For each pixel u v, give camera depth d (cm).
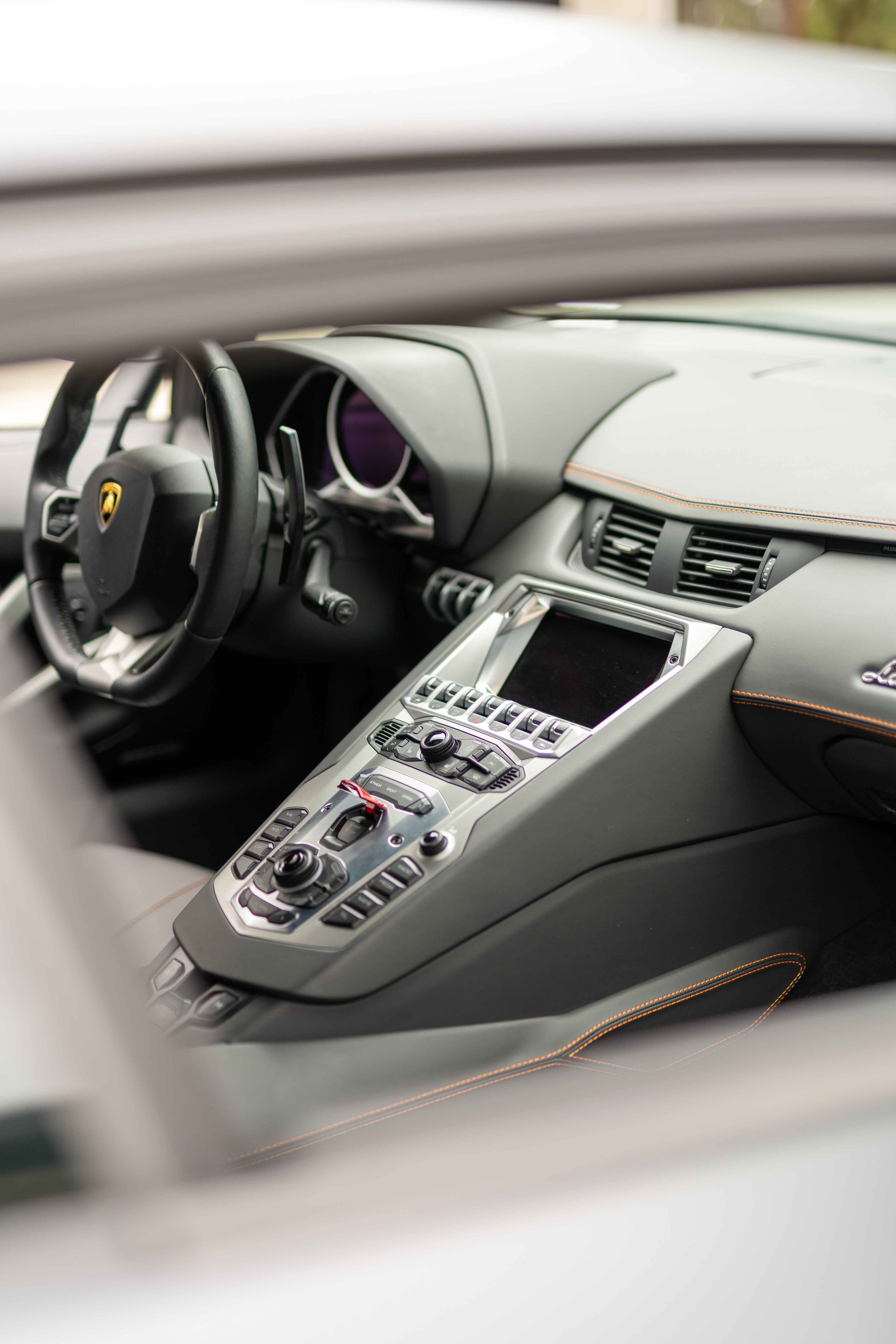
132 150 62
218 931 125
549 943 129
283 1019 118
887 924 172
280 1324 43
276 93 67
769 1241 48
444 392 158
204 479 149
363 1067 110
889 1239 49
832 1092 54
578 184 72
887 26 598
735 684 137
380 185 67
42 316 58
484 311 69
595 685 146
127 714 204
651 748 134
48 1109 45
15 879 47
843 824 151
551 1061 123
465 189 69
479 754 135
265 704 218
